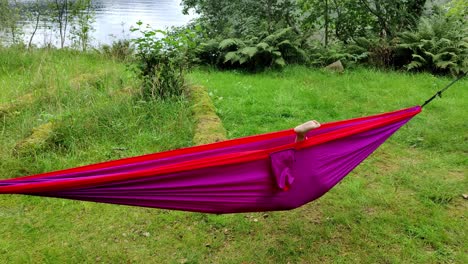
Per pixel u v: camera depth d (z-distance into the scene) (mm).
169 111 5992
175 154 2789
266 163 2791
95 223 3709
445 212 3906
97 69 8461
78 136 5207
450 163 4906
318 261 3264
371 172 4672
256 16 11648
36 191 2320
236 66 10375
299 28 12484
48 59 9039
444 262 3229
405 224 3682
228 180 2732
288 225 3689
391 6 10977
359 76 9109
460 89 8000
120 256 3301
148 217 3793
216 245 3434
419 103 7062
